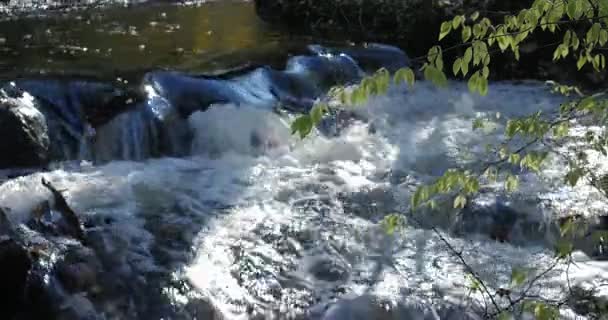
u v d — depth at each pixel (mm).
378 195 5340
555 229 4832
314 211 5074
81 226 4430
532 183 5340
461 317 3953
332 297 4121
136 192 5176
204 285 4152
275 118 6383
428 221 5008
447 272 4398
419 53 8688
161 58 7605
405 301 4055
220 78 6727
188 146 6074
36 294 3793
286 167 5844
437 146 6266
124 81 6332
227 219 4898
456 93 7609
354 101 2188
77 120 5852
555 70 8000
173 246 4516
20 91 5758
